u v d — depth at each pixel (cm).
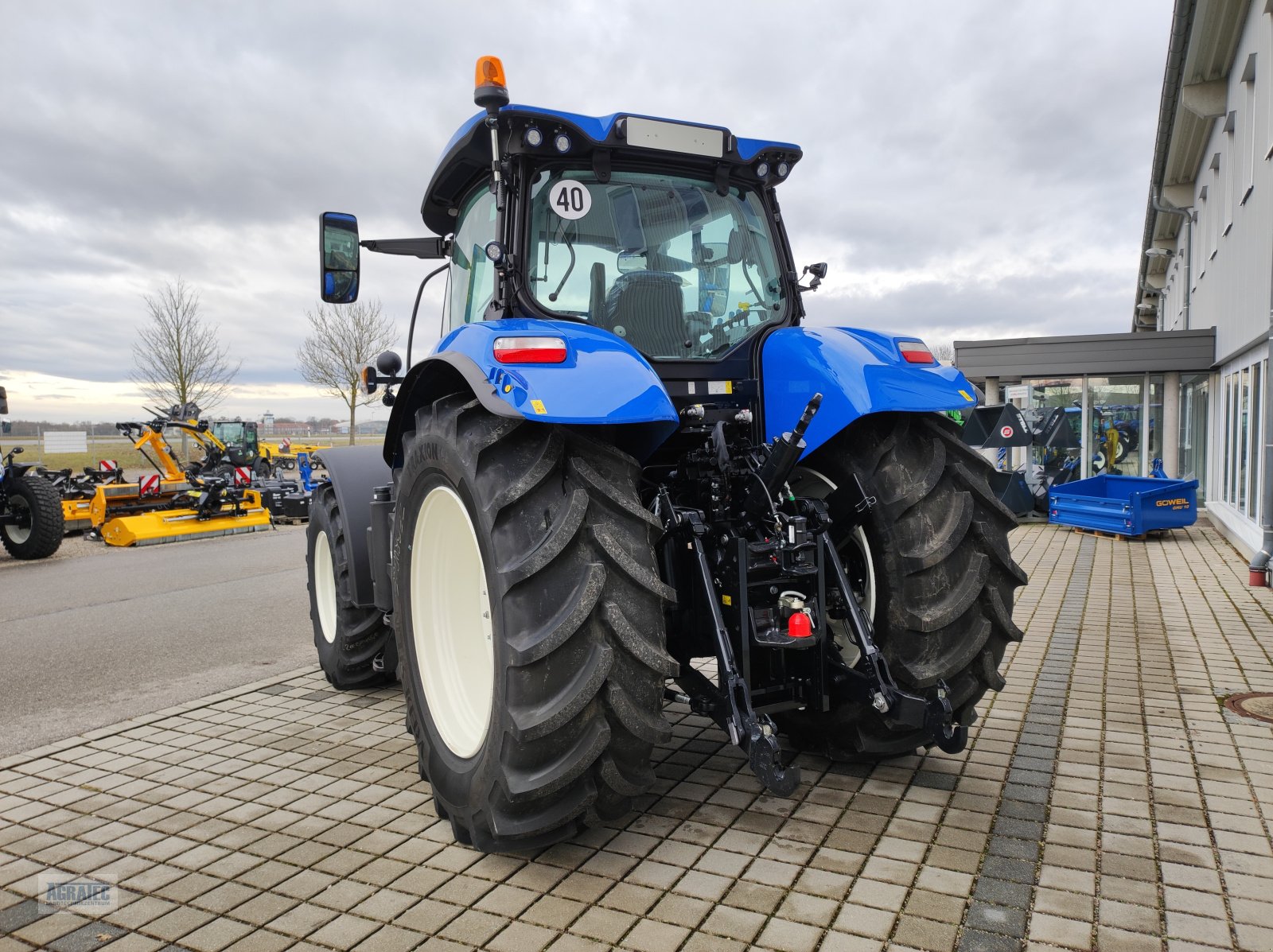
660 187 342
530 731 238
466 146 336
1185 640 541
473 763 271
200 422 1434
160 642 639
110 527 1238
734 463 306
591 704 246
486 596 292
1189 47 1076
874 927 231
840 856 271
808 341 319
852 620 295
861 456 309
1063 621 600
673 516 296
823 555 304
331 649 482
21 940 242
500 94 293
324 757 382
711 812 305
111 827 314
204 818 320
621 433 291
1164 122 1300
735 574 286
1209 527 1138
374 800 332
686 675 302
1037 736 372
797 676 309
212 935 241
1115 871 256
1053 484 1419
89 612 759
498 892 256
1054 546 984
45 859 290
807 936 228
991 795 313
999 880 253
